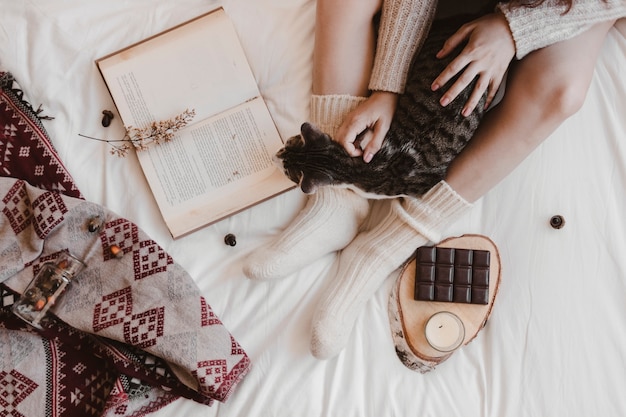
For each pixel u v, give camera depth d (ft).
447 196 3.34
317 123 3.50
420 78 3.08
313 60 3.59
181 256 3.63
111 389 3.49
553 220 3.53
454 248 3.52
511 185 3.60
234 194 3.62
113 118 3.66
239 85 3.63
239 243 3.67
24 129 3.58
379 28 3.26
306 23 3.67
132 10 3.68
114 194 3.66
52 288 3.34
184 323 3.42
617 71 3.58
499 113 3.23
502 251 3.57
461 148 3.12
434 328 3.43
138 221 3.63
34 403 3.44
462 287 3.49
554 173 3.58
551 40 3.04
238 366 3.44
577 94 3.07
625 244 3.49
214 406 3.51
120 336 3.36
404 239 3.51
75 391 3.50
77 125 3.67
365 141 3.15
